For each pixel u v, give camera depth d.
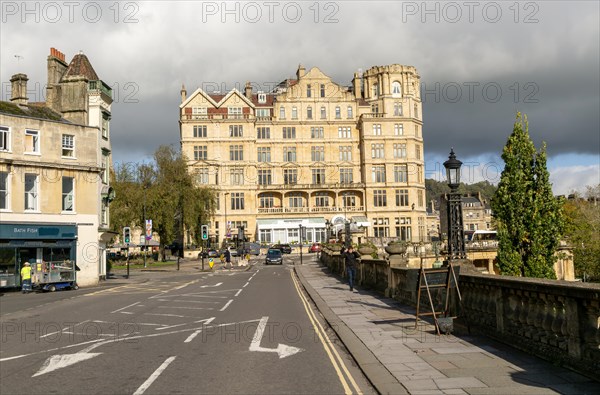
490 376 7.58
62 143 33.56
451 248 13.50
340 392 7.30
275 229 86.44
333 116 89.88
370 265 22.95
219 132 86.25
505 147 24.91
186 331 12.97
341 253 32.06
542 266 23.73
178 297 22.72
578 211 60.81
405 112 89.69
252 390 7.42
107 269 42.12
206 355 9.93
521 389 6.88
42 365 9.28
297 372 8.48
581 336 7.36
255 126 88.19
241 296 22.58
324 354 9.91
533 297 8.48
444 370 8.05
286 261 62.06
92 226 34.09
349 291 22.53
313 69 90.19
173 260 67.50
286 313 16.34
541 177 24.27
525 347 8.94
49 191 32.34
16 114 32.62
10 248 30.34
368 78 91.50
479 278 10.45
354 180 89.62
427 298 14.77
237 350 10.37
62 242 32.53
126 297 23.47
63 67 41.09
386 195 88.31
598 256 57.03
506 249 24.20
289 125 89.12
